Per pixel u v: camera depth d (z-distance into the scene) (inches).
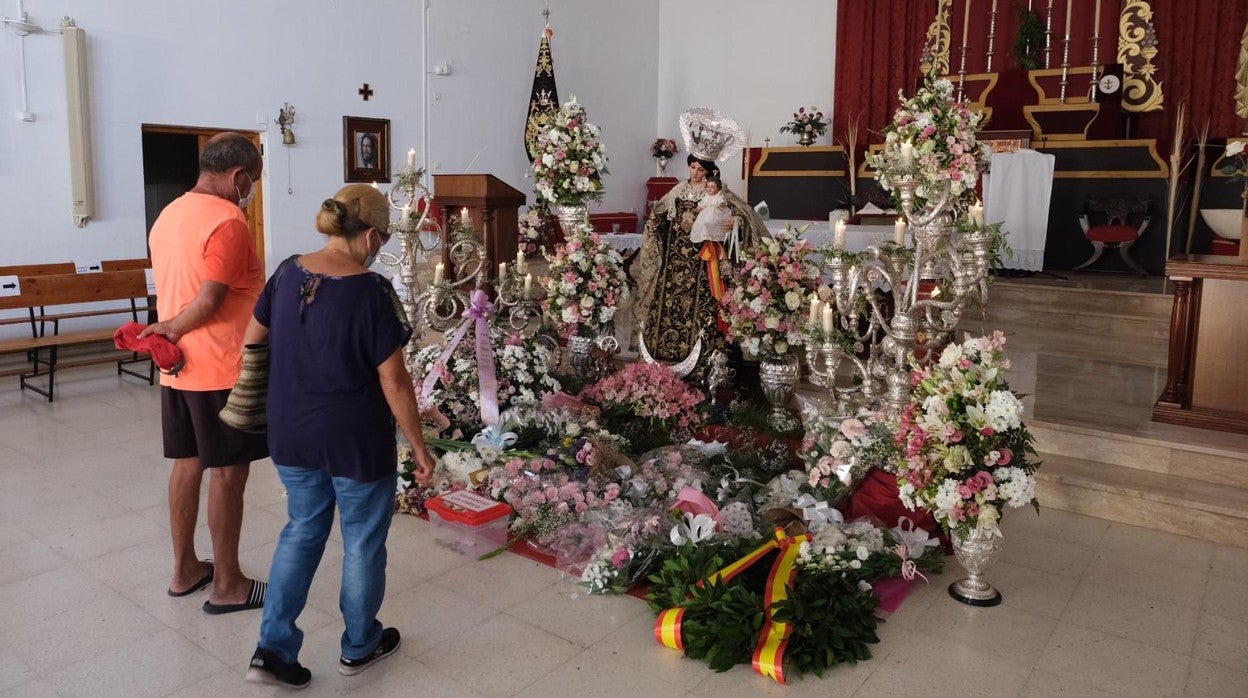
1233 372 183.2
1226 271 179.0
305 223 381.7
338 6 383.2
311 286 101.0
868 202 399.9
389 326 102.0
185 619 128.7
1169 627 129.0
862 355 245.8
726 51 527.5
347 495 105.7
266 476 189.6
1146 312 292.4
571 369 243.0
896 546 141.9
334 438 101.1
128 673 114.3
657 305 222.5
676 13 543.2
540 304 233.1
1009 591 140.2
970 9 444.8
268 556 149.8
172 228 120.5
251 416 109.2
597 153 225.9
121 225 327.9
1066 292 306.7
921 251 171.0
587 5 497.0
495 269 288.7
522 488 159.5
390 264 202.7
